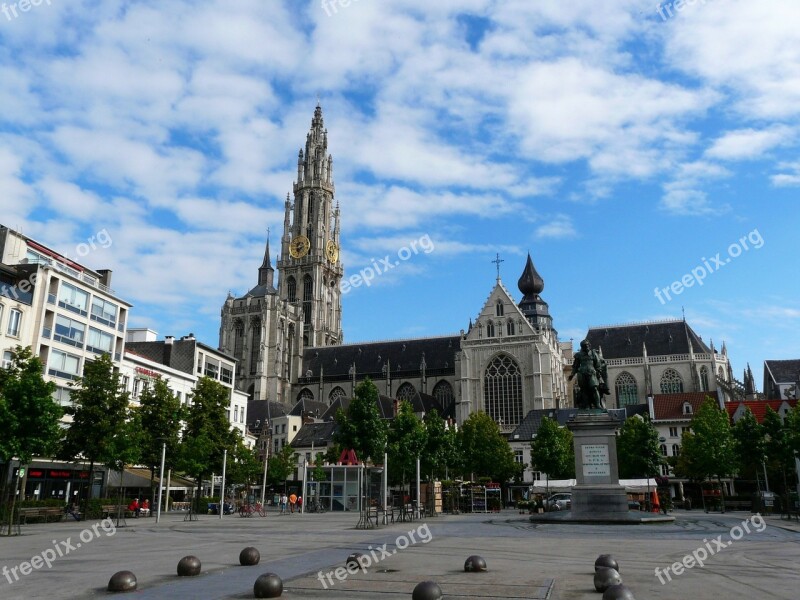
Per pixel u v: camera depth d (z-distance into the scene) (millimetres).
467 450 102500
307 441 128250
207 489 91438
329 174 199000
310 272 186375
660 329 141625
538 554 22328
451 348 160500
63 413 46500
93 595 14367
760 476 93062
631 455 91062
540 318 151250
